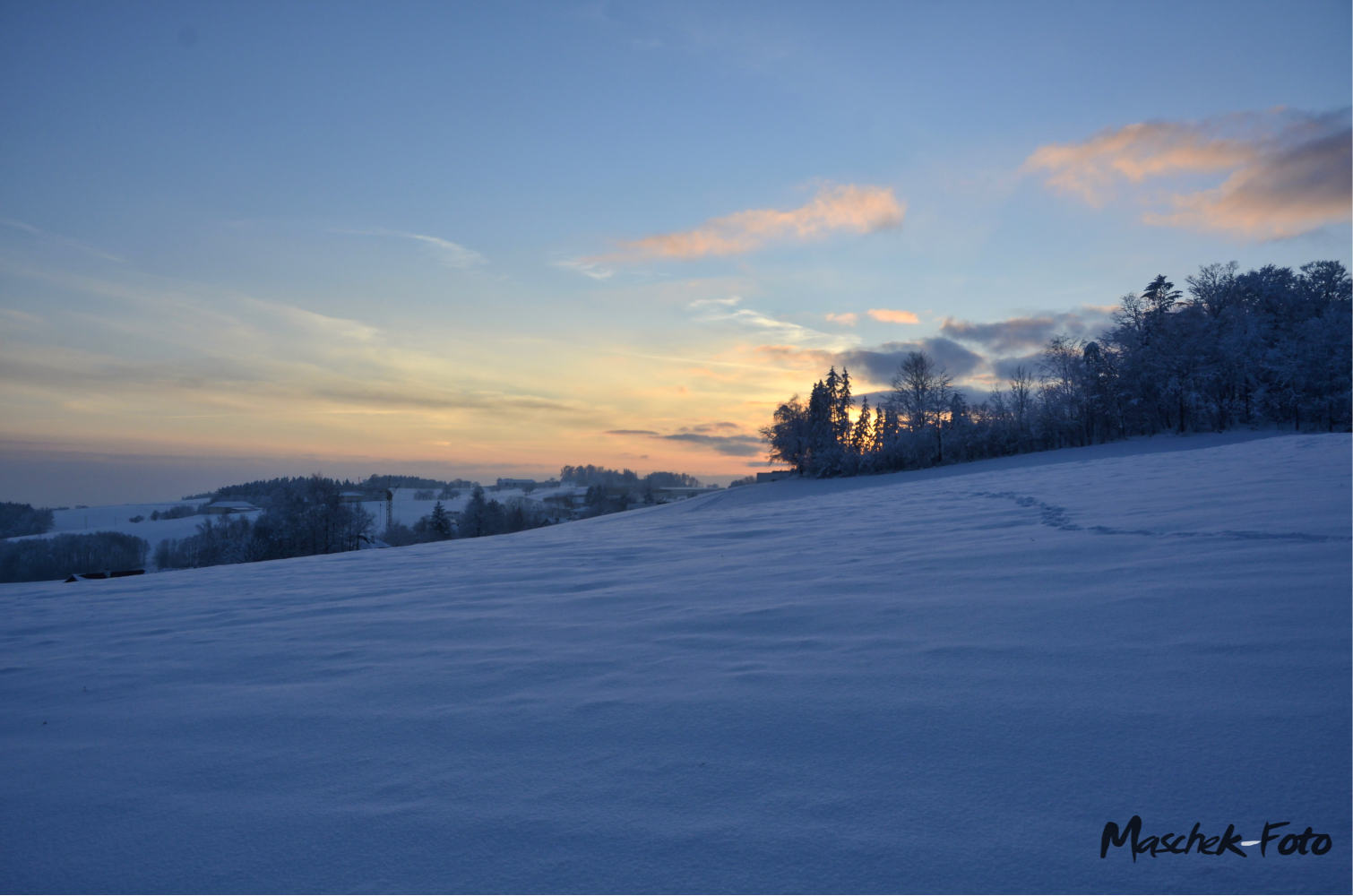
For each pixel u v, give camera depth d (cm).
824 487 4962
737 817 211
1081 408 5544
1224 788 207
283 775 268
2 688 434
